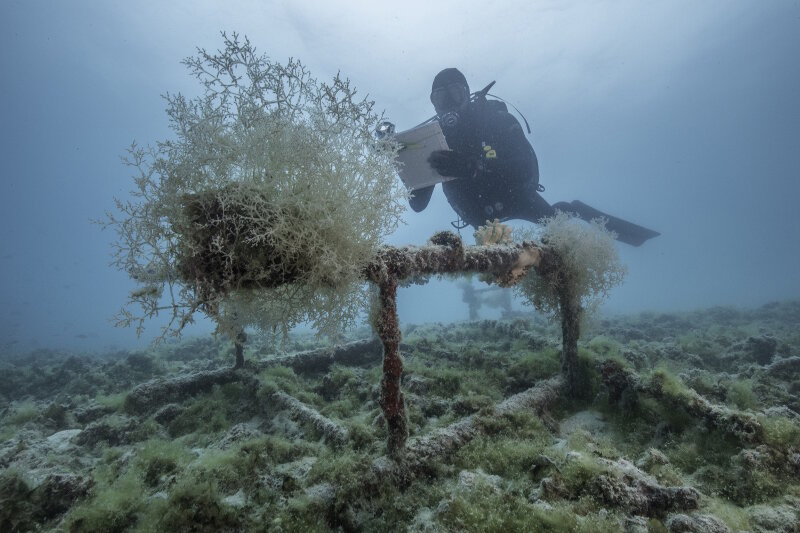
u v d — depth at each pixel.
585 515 2.24
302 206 2.01
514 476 2.77
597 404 4.15
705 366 6.08
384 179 2.36
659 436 3.40
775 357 5.64
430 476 2.80
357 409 4.61
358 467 2.65
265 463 2.92
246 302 2.21
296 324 2.28
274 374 5.33
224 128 2.00
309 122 2.16
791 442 2.81
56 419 4.79
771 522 2.17
